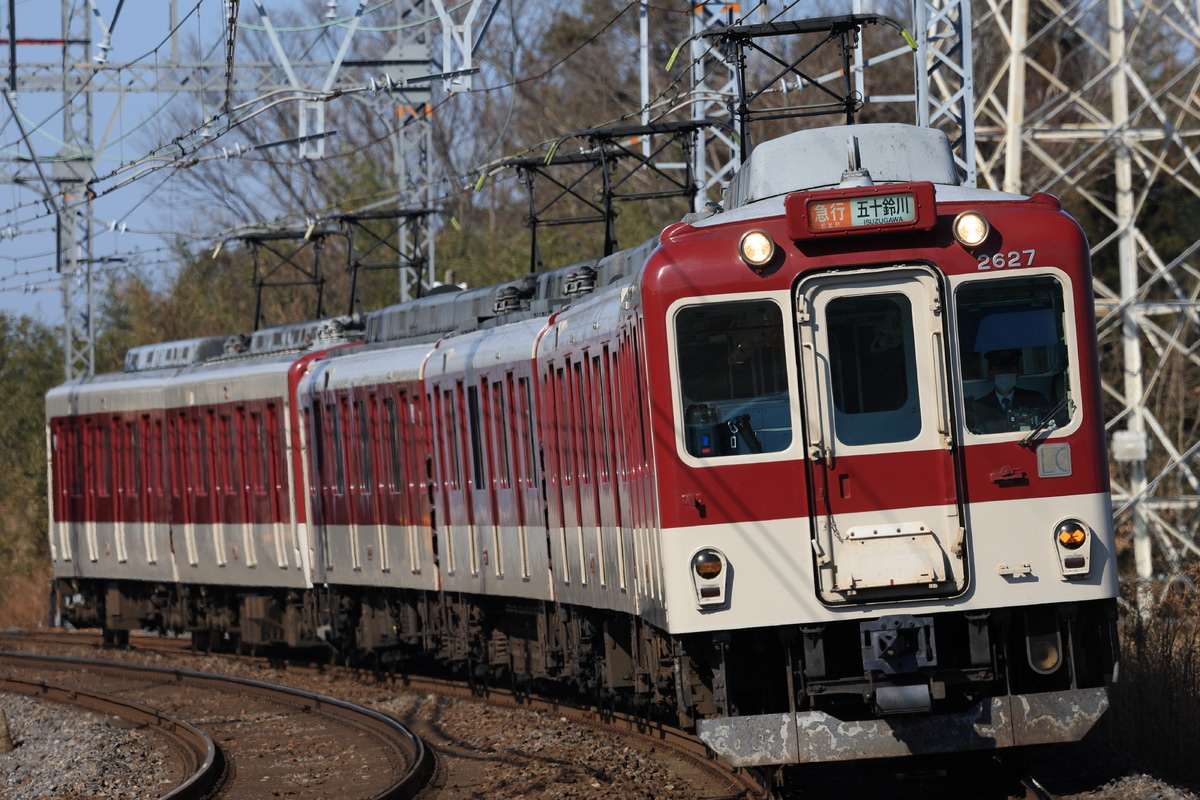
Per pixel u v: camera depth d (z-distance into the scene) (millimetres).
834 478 35281
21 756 62656
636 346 38531
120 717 69938
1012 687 36250
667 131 67312
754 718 35125
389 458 70500
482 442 61094
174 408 91438
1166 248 131375
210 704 72438
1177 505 88375
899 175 40281
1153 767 40562
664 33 169500
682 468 35438
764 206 37188
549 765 47844
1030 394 35438
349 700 71438
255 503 83062
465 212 186875
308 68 93625
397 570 70312
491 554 61094
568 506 51938
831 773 41438
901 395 35375
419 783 47500
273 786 50438
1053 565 35250
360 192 151000
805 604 35094
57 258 121438
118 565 98688
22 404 151875
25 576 143125
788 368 35375
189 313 168000
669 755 47719
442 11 70625
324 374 76875
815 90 146375
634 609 43781
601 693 54156
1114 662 35688
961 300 35344
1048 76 95188
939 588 35094
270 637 84500
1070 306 35375
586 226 160500
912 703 34562
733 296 35438
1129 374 92188
